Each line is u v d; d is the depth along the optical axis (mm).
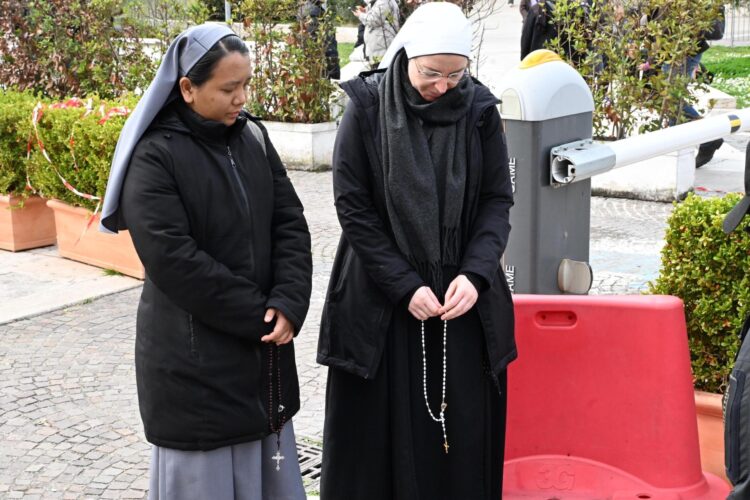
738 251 3945
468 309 3027
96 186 7168
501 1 26625
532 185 3990
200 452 2941
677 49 8984
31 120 7445
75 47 11305
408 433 3174
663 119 9172
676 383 3553
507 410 3695
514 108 3930
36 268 7418
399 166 3018
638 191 8953
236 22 11859
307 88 10703
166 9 11617
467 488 3217
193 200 2873
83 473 4285
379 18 10906
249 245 2982
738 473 2346
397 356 3158
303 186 9812
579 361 3656
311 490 4113
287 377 3100
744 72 16484
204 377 2891
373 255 3072
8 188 7859
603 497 3646
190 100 2857
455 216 3088
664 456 3580
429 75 2945
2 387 5199
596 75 9438
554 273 4156
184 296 2826
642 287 6438
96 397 5074
